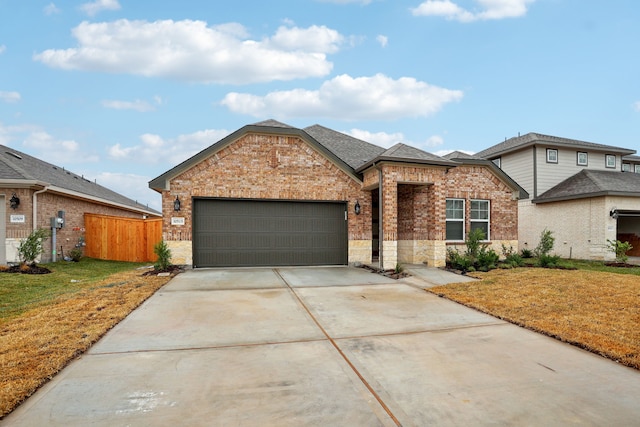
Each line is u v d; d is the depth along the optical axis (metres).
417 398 3.20
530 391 3.33
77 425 2.73
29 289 8.30
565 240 16.70
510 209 13.56
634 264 13.25
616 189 15.28
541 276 9.30
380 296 7.52
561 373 3.73
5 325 5.23
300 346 4.54
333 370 3.79
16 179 11.46
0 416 2.84
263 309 6.41
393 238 10.76
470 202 13.14
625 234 19.97
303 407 3.03
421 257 12.12
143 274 10.20
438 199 11.28
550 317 5.70
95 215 15.26
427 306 6.66
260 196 11.70
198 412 2.93
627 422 2.82
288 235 11.98
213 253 11.47
